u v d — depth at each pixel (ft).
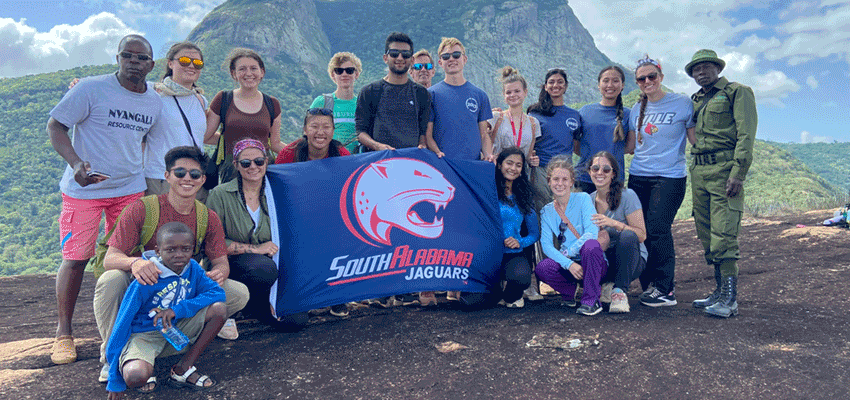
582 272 13.66
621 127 16.71
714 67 13.91
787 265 18.76
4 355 11.38
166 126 13.44
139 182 12.35
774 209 36.04
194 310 9.29
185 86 14.12
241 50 14.75
